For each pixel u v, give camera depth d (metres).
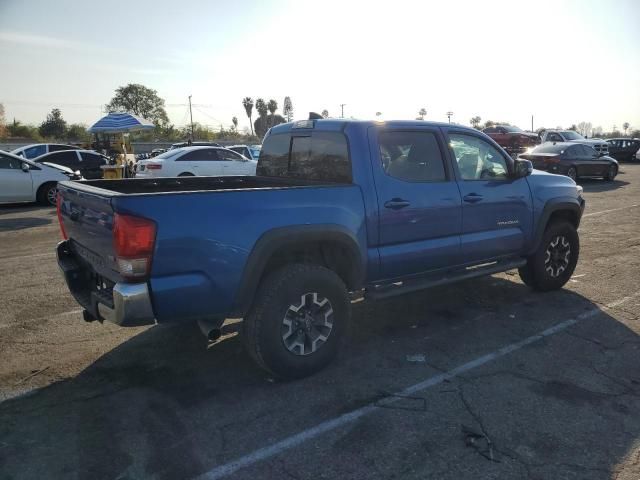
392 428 3.13
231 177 5.27
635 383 3.69
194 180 5.07
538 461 2.81
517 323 4.88
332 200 3.85
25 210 13.12
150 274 3.14
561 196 5.61
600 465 2.77
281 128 5.01
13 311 5.27
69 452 2.90
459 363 4.03
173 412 3.33
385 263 4.21
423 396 3.52
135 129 18.16
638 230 9.54
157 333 4.68
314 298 3.75
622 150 31.47
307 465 2.79
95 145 25.00
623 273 6.60
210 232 3.28
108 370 3.95
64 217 4.17
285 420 3.23
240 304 3.48
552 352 4.21
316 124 4.48
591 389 3.60
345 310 3.93
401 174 4.34
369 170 4.11
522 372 3.86
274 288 3.57
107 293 3.50
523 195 5.25
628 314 5.09
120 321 3.15
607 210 12.07
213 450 2.92
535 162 19.03
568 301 5.51
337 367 3.98
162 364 4.05
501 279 6.40
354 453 2.89
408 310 5.29
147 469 2.76
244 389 3.64
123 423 3.20
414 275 4.51
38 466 2.78
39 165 13.87
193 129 72.88
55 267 7.09
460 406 3.38
